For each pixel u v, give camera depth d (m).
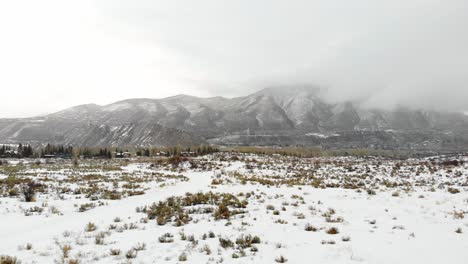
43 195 17.84
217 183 25.28
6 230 10.69
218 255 7.54
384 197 17.48
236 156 66.25
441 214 12.88
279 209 13.94
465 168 32.88
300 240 8.95
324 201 16.20
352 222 11.40
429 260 7.23
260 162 52.25
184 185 24.97
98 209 14.62
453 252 7.85
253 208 14.13
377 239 9.05
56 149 109.62
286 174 33.84
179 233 9.84
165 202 15.95
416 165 41.12
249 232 9.93
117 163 59.50
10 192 17.58
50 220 12.26
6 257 7.27
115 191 20.09
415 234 9.69
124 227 10.81
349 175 31.67
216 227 10.70
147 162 59.53
